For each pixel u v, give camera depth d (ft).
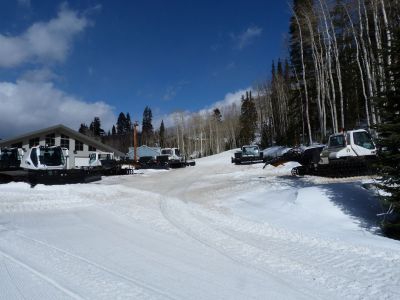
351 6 115.65
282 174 80.59
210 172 108.17
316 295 17.25
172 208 44.45
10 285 17.47
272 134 240.94
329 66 124.36
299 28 134.41
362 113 142.41
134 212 41.16
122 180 89.51
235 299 16.62
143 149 229.25
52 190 61.21
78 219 36.99
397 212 30.40
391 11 101.96
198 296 16.85
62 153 81.00
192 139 382.22
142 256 23.36
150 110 478.59
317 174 65.98
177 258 23.08
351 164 57.11
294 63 161.07
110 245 26.12
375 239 28.73
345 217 35.88
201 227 33.14
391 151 29.78
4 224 33.42
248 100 316.19
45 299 15.89
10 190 62.18
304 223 35.53
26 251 23.72
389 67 30.83
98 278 18.78
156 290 17.40
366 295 17.25
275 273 20.42
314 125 167.12
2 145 143.95
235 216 39.42
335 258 23.52
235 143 336.90
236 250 25.29
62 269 20.10
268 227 33.58
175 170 130.52
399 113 30.19
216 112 401.49
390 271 20.76
